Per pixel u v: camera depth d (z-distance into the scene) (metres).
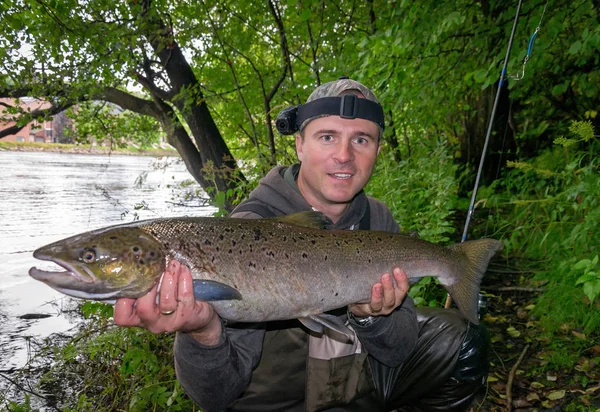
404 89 1.93
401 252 0.79
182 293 0.58
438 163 2.12
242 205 0.81
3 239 2.86
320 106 0.73
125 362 1.04
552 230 1.75
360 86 0.75
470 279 0.86
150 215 3.33
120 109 2.95
